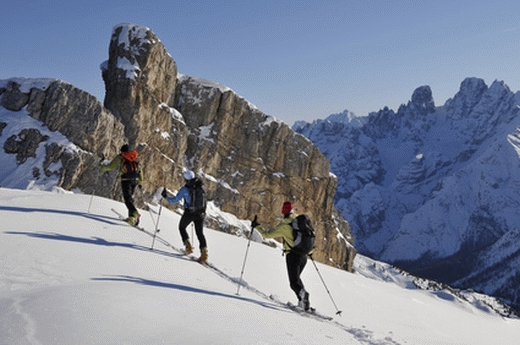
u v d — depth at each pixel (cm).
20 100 2320
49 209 1205
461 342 1584
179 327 443
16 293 479
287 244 905
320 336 589
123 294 519
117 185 2502
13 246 719
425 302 2764
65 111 2348
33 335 364
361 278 2708
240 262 1424
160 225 1495
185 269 927
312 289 1542
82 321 405
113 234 1077
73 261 712
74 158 2259
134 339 393
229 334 456
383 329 1303
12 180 2081
